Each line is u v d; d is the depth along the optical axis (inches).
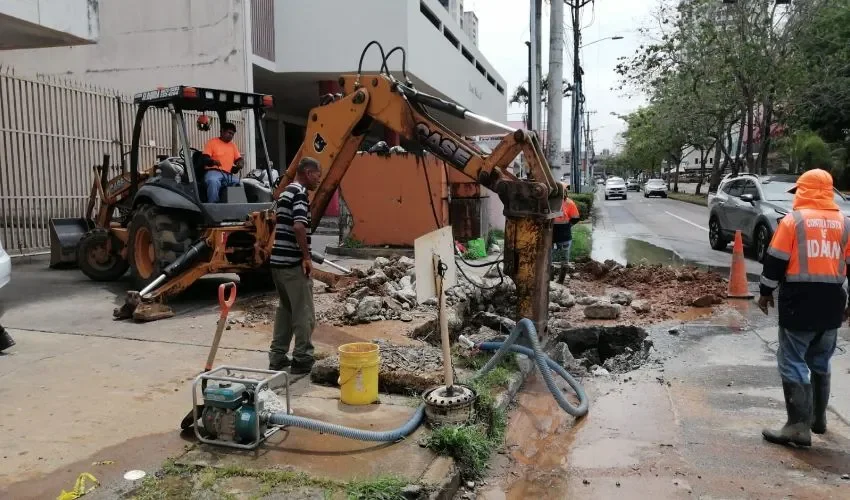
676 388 244.1
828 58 1025.5
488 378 225.0
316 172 224.5
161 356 242.1
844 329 325.1
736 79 1094.4
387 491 141.6
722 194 658.2
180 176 343.9
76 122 520.1
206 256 331.9
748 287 436.8
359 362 194.7
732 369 265.4
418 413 180.9
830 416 210.4
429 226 551.5
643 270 472.1
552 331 323.0
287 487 142.5
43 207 500.4
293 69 853.2
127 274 428.8
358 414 188.4
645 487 165.5
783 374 189.0
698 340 309.1
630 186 3294.8
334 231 837.2
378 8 837.2
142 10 749.3
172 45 745.0
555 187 261.1
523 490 164.2
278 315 225.6
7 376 217.6
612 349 330.6
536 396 234.8
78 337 268.1
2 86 465.4
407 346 244.2
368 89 294.0
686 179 3838.6
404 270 396.5
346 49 847.1
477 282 367.6
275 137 1189.1
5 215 476.1
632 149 3058.6
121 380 214.2
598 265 476.1
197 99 327.6
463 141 287.3
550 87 580.1
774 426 204.4
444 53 1064.8
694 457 182.9
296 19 847.1
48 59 784.3
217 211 331.0
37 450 160.1
